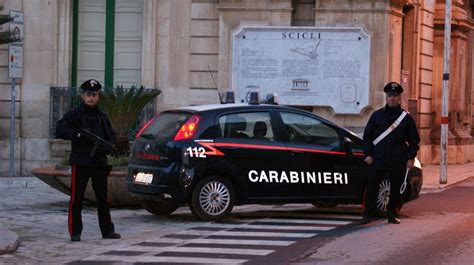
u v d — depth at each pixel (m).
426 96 33.78
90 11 28.59
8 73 26.67
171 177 16.33
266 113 17.17
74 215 14.66
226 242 14.38
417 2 32.16
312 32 27.52
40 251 13.70
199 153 16.42
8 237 14.20
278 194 16.95
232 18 27.75
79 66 28.62
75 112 14.45
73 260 12.86
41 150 28.06
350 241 14.23
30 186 24.61
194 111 16.80
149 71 28.06
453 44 36.09
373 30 27.59
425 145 33.72
